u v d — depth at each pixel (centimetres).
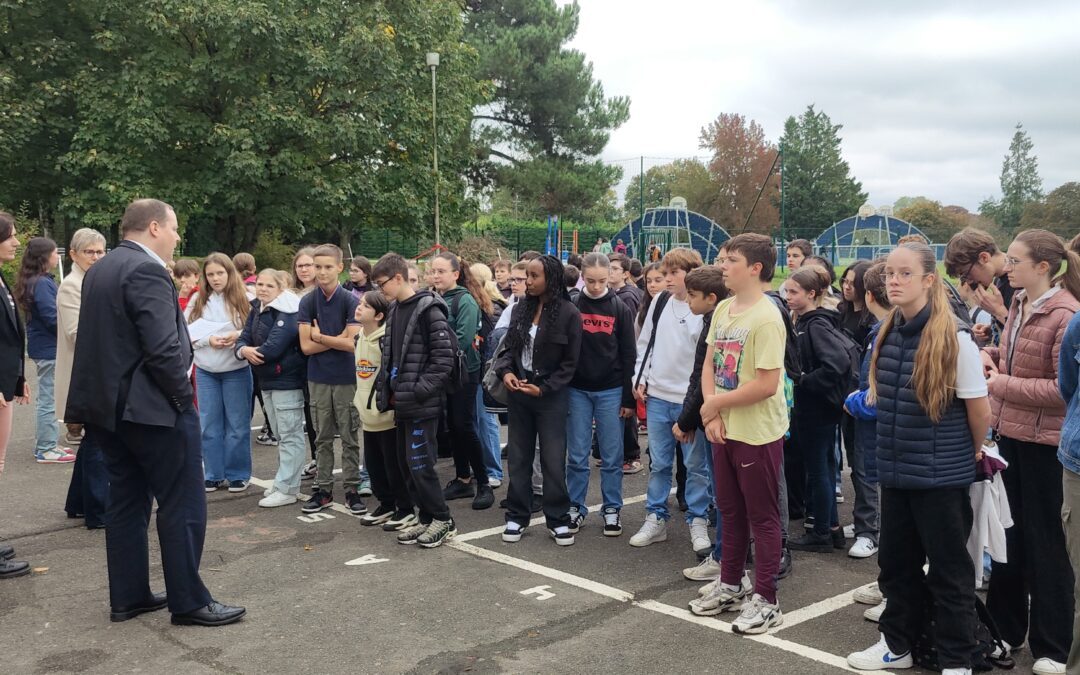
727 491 418
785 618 422
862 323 586
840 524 575
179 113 1830
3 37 1834
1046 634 360
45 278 725
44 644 390
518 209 4078
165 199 1806
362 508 598
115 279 389
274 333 596
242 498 641
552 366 527
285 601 441
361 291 844
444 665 368
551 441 534
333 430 604
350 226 2250
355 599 444
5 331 484
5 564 479
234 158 1786
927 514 346
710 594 430
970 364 336
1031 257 362
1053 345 357
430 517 543
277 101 1845
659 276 556
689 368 522
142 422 386
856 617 424
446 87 2206
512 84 3297
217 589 458
